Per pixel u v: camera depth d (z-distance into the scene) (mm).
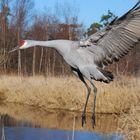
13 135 13117
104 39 5914
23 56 45312
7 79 25000
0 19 44750
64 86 20188
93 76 6008
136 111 12484
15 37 44938
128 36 5770
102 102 17984
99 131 13875
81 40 6008
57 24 42906
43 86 21406
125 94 18016
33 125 15109
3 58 38750
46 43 5988
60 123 15531
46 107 20000
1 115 17453
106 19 38000
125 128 12250
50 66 40438
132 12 5652
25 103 21734
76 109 18719
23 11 45438
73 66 6059
